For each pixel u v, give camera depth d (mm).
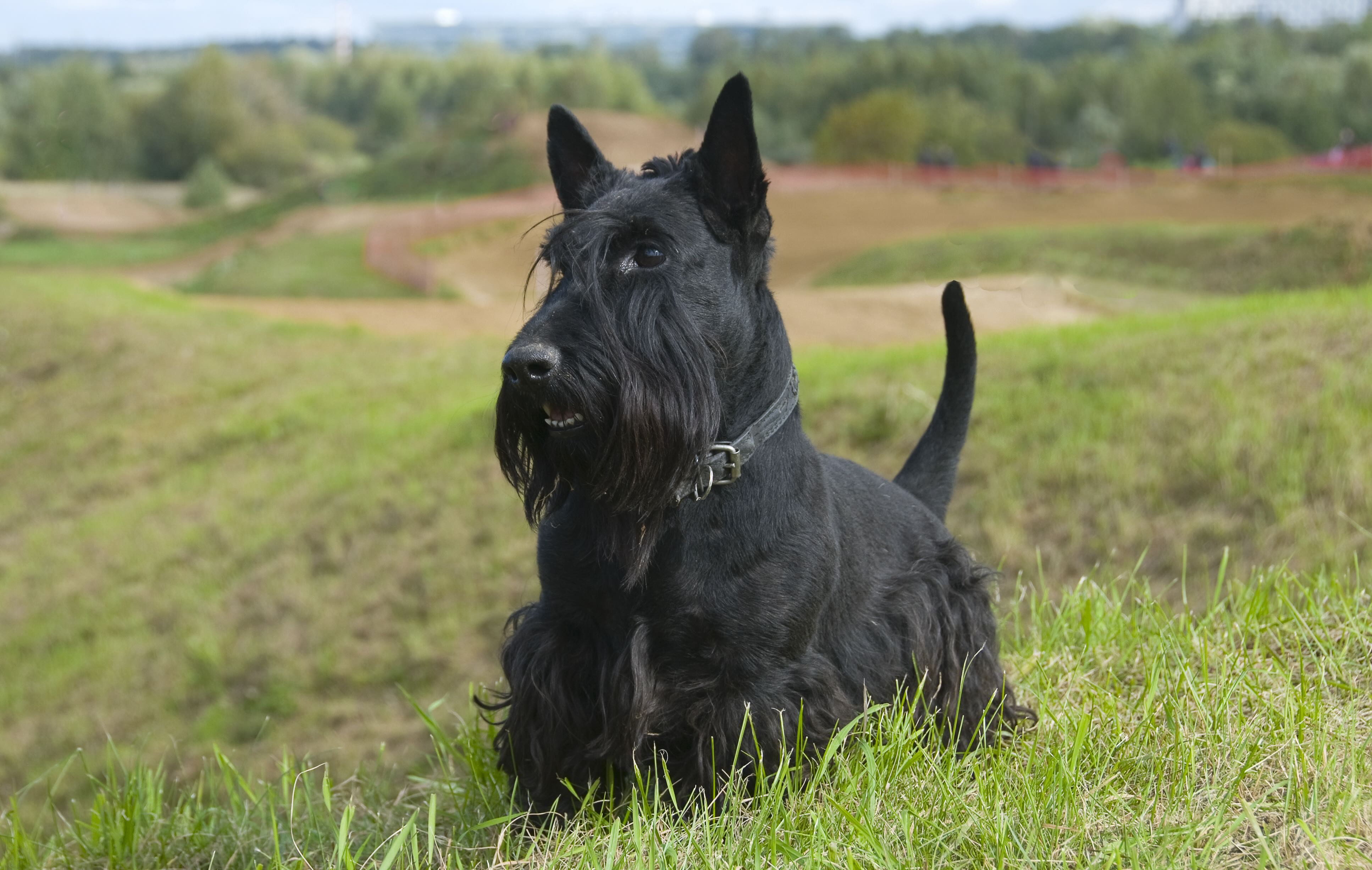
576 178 3143
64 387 16859
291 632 8609
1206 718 2779
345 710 7652
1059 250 23000
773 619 2791
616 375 2553
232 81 77250
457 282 26844
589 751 2930
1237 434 6996
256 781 4980
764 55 102562
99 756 7914
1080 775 2619
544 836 2926
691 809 2812
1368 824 2326
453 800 3502
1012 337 10484
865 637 3199
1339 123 63500
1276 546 6008
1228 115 64875
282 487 11164
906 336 16641
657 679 2834
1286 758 2604
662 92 105562
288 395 14281
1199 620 3775
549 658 3012
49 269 37094
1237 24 113062
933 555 3500
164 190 70875
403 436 11508
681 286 2672
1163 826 2367
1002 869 2301
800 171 48438
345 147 84562
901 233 31094
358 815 3625
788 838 2533
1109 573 4969
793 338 16672
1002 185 41562
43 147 66500
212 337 17859
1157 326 9750
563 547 2865
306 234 39000
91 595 10242
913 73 65938
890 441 8336
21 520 12984
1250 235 21234
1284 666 3143
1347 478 6277
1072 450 7473
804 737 2850
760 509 2771
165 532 11023
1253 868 2275
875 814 2520
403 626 8297
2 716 8711
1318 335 8125
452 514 9414
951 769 2723
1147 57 71312
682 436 2596
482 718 3557
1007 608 5621
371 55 102188
